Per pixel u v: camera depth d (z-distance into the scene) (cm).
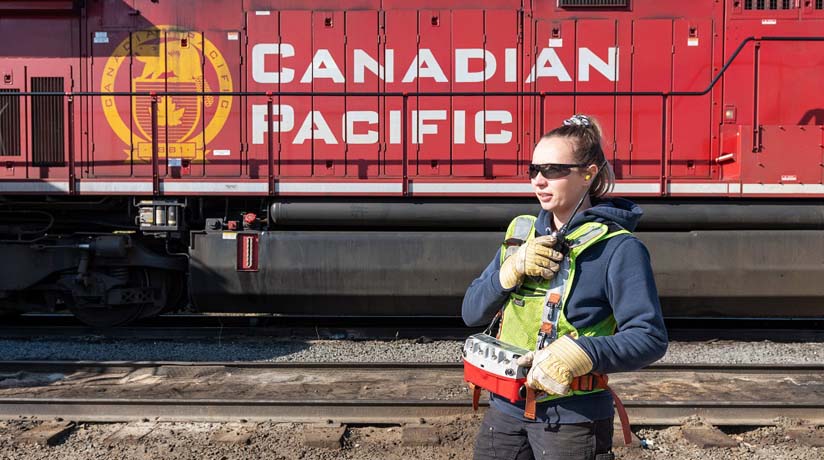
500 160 542
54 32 549
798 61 542
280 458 302
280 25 547
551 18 544
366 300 518
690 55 541
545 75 543
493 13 545
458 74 545
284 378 419
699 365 428
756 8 543
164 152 545
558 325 156
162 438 324
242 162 545
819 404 345
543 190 162
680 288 501
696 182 504
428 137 544
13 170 546
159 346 505
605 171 170
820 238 495
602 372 149
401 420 344
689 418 345
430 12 546
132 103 545
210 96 544
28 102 547
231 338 535
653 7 544
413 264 507
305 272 509
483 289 172
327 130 544
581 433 156
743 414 347
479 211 512
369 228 529
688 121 541
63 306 560
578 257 157
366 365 434
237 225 518
